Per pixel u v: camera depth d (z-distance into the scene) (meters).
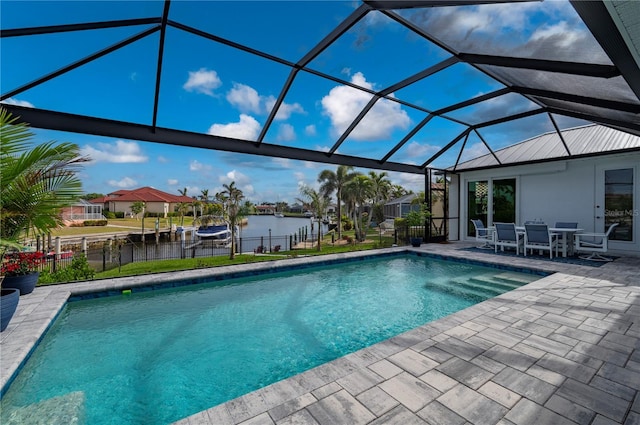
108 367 3.45
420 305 5.43
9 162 3.28
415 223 10.71
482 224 10.33
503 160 10.14
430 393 2.25
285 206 66.44
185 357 3.68
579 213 8.66
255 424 1.94
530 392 2.26
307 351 3.82
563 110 6.18
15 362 2.97
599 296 4.57
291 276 7.31
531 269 6.69
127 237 21.17
